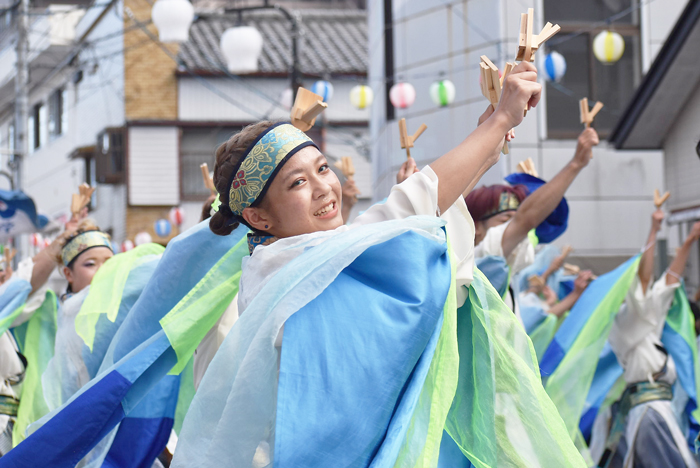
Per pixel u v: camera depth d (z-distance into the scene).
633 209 16.52
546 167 16.52
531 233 5.96
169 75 28.06
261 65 28.67
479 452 3.03
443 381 2.88
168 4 12.55
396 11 18.56
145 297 4.21
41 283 6.73
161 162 27.91
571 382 7.32
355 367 2.74
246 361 2.80
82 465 4.52
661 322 8.20
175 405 5.17
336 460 2.66
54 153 33.94
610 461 8.38
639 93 13.50
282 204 3.17
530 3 16.62
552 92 16.75
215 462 2.77
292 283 2.84
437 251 2.97
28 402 6.69
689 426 8.55
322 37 31.30
